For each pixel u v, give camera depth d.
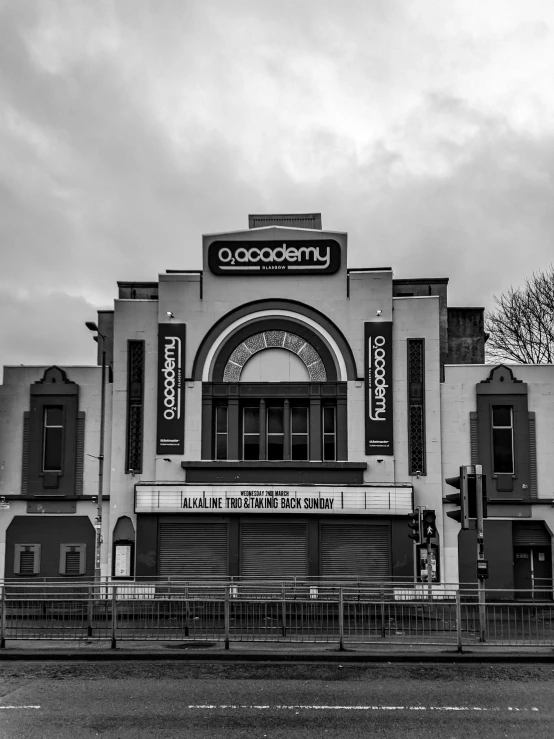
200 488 31.97
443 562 32.16
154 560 31.77
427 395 32.88
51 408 33.88
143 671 15.98
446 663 16.95
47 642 18.77
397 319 33.28
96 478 33.28
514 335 55.28
